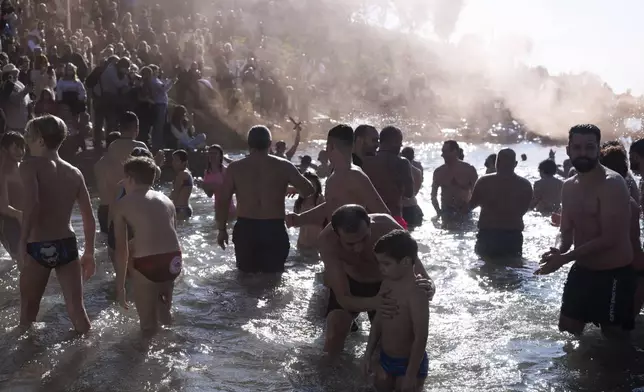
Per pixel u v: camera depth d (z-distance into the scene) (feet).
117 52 69.67
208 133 77.25
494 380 17.11
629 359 18.52
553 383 16.96
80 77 61.41
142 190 20.67
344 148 21.39
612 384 16.92
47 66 55.01
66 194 19.90
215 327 21.06
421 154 86.99
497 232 30.30
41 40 69.15
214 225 36.45
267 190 26.96
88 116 54.08
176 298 23.90
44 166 19.62
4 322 21.07
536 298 24.07
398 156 26.91
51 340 19.72
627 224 19.61
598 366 18.03
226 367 18.03
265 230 27.02
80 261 20.58
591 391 16.52
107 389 16.62
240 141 78.43
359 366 18.10
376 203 21.34
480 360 18.38
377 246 15.29
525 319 21.79
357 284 19.12
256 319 21.83
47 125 19.56
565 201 20.48
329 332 18.54
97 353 18.84
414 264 16.12
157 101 56.03
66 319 21.53
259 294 24.53
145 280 20.18
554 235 34.47
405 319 15.31
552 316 22.11
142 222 20.15
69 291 20.25
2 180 25.71
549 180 40.65
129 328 20.84
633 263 20.62
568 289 20.22
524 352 19.01
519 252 30.53
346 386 16.88
